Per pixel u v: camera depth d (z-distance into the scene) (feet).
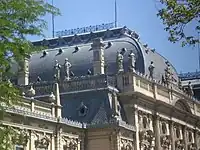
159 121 298.35
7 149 107.24
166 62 339.16
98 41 277.64
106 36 315.37
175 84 331.16
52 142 219.82
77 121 253.03
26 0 105.91
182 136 335.06
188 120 347.15
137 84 276.82
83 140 247.09
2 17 102.32
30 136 204.13
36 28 107.04
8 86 104.99
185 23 91.66
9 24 101.91
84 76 269.03
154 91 294.87
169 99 313.73
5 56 104.37
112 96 260.42
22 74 268.82
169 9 91.81
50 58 305.32
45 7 109.29
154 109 294.66
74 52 302.04
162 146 297.94
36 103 211.82
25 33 105.40
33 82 286.25
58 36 341.21
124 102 271.90
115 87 274.36
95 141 248.52
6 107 113.50
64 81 270.05
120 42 304.30
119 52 295.89
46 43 329.72
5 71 106.52
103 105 256.93
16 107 194.70
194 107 357.00
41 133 212.23
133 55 279.28
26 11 104.73
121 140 252.21
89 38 318.65
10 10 103.50
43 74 298.56
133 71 272.72
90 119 254.06
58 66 281.95
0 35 101.86
